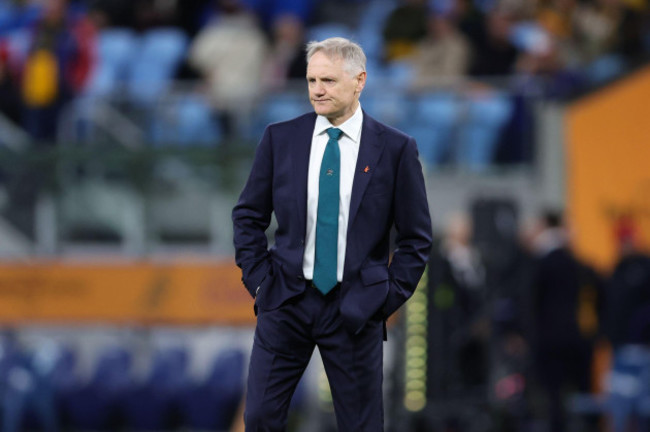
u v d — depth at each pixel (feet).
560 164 144.36
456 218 125.39
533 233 131.54
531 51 151.64
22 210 149.18
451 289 115.85
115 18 173.37
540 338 128.06
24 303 148.25
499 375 117.91
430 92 144.05
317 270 57.52
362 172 57.62
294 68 155.12
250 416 58.75
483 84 145.28
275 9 173.27
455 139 143.23
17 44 161.17
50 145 149.07
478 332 117.60
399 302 58.39
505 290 120.16
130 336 150.51
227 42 158.30
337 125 57.88
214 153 145.28
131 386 146.72
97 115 149.38
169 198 146.51
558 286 128.06
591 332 130.11
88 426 147.02
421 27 162.50
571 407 126.52
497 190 142.41
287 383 58.90
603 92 146.20
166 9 172.04
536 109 144.25
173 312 144.97
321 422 126.82
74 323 146.72
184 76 166.61
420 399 114.93
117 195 147.64
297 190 57.62
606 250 144.25
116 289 146.82
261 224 59.47
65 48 151.53
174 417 146.51
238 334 147.95
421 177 58.65
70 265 147.95
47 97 150.00
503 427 119.14
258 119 145.79
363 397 58.65
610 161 145.18
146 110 148.15
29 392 146.41
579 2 163.73
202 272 145.28
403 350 116.37
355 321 57.31
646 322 128.98
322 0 178.09
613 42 159.22
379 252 58.59
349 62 56.80
